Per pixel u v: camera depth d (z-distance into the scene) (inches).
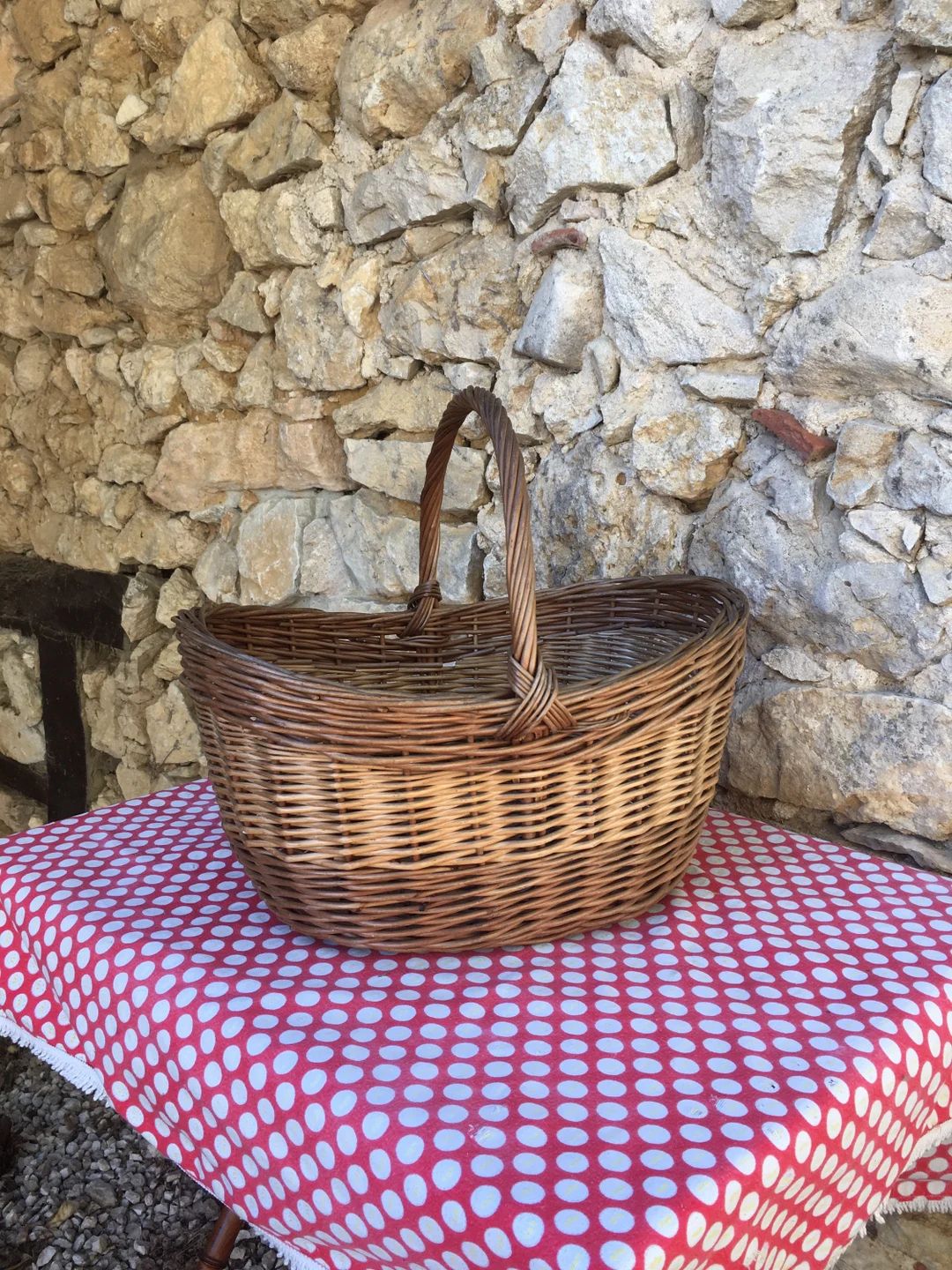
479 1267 27.2
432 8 64.1
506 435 40.5
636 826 41.3
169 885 47.1
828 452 51.6
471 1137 29.6
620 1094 31.5
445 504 69.1
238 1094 34.4
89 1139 76.6
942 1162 42.7
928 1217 49.9
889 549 49.1
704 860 49.5
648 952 41.0
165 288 83.4
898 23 45.3
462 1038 34.8
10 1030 47.0
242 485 83.0
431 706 36.7
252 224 76.8
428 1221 28.3
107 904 45.1
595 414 60.2
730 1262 28.5
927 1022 36.6
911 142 46.6
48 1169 73.5
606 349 58.6
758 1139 29.5
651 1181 27.7
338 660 55.9
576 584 56.1
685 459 56.2
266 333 79.5
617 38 55.2
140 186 84.7
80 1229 67.7
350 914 39.8
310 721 37.6
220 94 76.8
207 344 83.1
